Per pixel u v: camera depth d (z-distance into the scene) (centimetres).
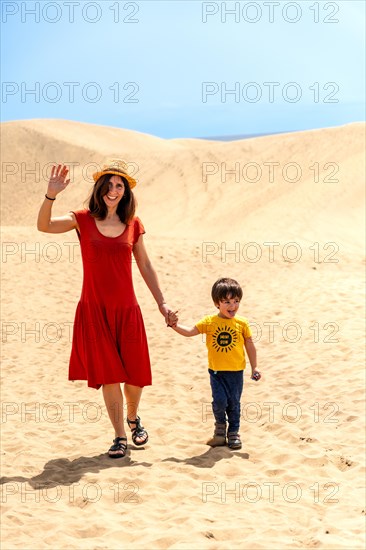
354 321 1004
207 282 1466
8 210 5438
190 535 406
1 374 932
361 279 1396
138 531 418
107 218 547
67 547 395
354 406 673
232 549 388
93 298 545
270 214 2900
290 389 755
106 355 547
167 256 1684
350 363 809
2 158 6259
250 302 1224
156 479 509
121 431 568
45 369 954
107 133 7300
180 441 611
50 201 514
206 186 3931
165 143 7650
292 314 1095
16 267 1600
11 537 412
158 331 1120
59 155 6316
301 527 422
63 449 607
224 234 2703
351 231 2502
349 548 384
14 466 555
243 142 4481
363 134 3766
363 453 561
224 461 552
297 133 4288
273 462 554
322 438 602
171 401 761
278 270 1564
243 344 595
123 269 546
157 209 3794
